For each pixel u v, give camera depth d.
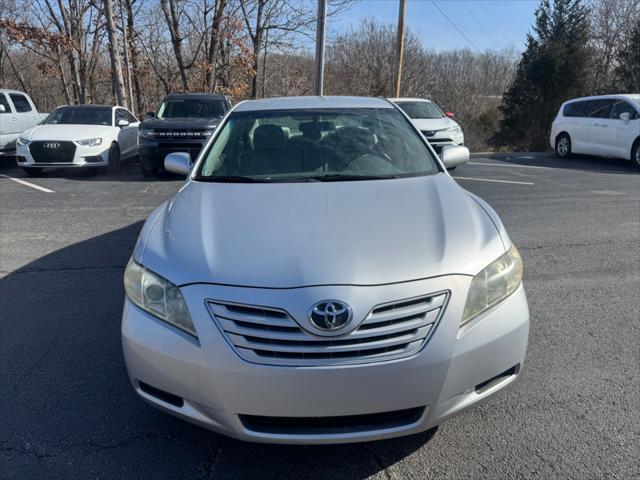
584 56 30.08
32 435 2.65
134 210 7.54
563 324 3.83
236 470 2.42
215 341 2.17
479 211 2.90
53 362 3.35
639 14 32.41
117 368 3.27
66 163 10.21
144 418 2.79
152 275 2.39
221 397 2.17
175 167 3.97
